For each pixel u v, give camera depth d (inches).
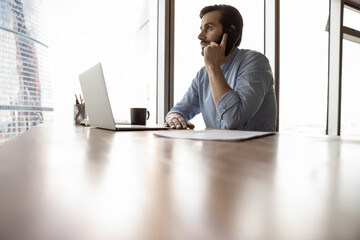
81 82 41.2
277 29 101.7
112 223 5.0
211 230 4.7
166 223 5.0
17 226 4.8
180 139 23.3
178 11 84.6
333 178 9.1
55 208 5.9
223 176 9.4
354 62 132.5
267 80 50.6
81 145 18.9
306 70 114.1
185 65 85.1
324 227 4.8
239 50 60.6
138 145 19.0
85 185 8.0
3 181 8.5
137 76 84.0
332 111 122.3
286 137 26.4
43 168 10.7
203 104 62.1
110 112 32.1
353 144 20.4
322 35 120.9
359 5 130.1
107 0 80.4
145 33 85.6
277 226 4.9
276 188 7.8
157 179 8.9
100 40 78.6
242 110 43.8
